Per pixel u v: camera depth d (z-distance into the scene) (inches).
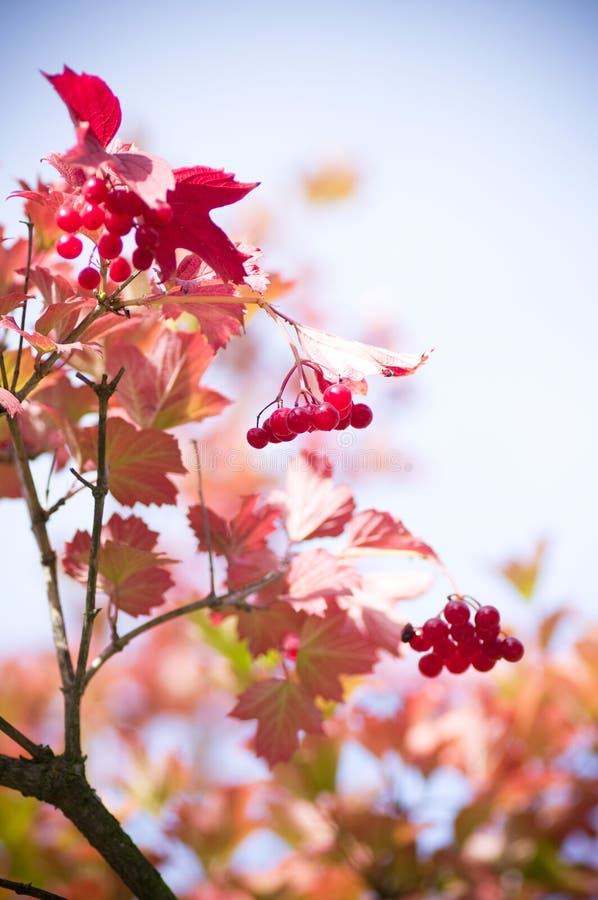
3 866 46.3
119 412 41.9
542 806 48.1
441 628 40.4
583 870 47.4
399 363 37.6
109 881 46.1
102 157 35.9
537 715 48.7
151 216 36.8
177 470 40.4
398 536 41.3
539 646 49.8
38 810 47.4
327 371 37.7
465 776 48.6
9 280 41.9
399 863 47.1
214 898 46.4
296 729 40.9
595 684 49.3
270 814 47.8
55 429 43.0
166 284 38.1
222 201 36.9
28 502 40.4
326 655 40.9
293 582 40.7
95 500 38.4
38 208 41.8
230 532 41.2
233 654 47.6
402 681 51.2
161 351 41.4
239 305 38.4
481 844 47.5
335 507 41.8
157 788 48.8
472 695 50.0
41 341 37.7
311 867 47.1
